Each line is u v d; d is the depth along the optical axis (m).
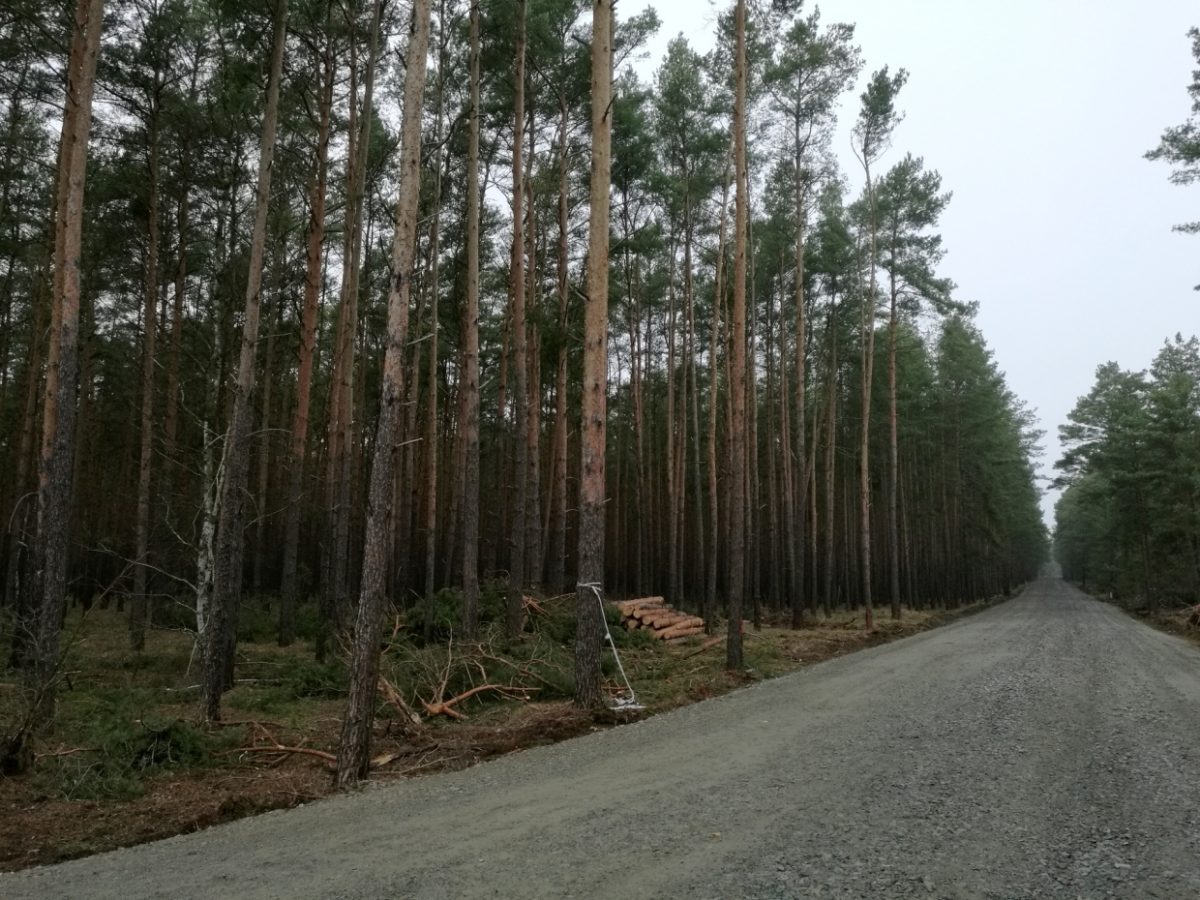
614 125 20.95
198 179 18.30
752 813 5.79
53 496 9.66
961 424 45.59
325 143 16.23
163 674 14.30
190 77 17.53
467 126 17.47
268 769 8.13
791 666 16.28
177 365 19.22
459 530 27.70
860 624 28.02
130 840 5.89
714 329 25.30
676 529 27.64
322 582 19.34
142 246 18.81
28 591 12.71
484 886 4.45
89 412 27.00
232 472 10.78
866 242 30.56
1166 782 6.67
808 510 42.62
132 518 27.66
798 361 27.61
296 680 13.10
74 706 11.01
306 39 14.80
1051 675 13.73
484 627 16.75
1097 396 48.91
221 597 10.33
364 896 4.34
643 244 23.38
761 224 29.31
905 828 5.43
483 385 29.48
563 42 19.52
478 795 6.63
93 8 10.40
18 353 25.00
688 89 24.20
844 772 7.01
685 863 4.76
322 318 26.45
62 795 7.09
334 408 20.08
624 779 6.94
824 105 24.84
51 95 15.04
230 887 4.62
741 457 15.55
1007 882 4.45
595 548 10.96
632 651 17.20
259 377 25.86
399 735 9.50
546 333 18.52
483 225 23.92
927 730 8.89
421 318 22.72
